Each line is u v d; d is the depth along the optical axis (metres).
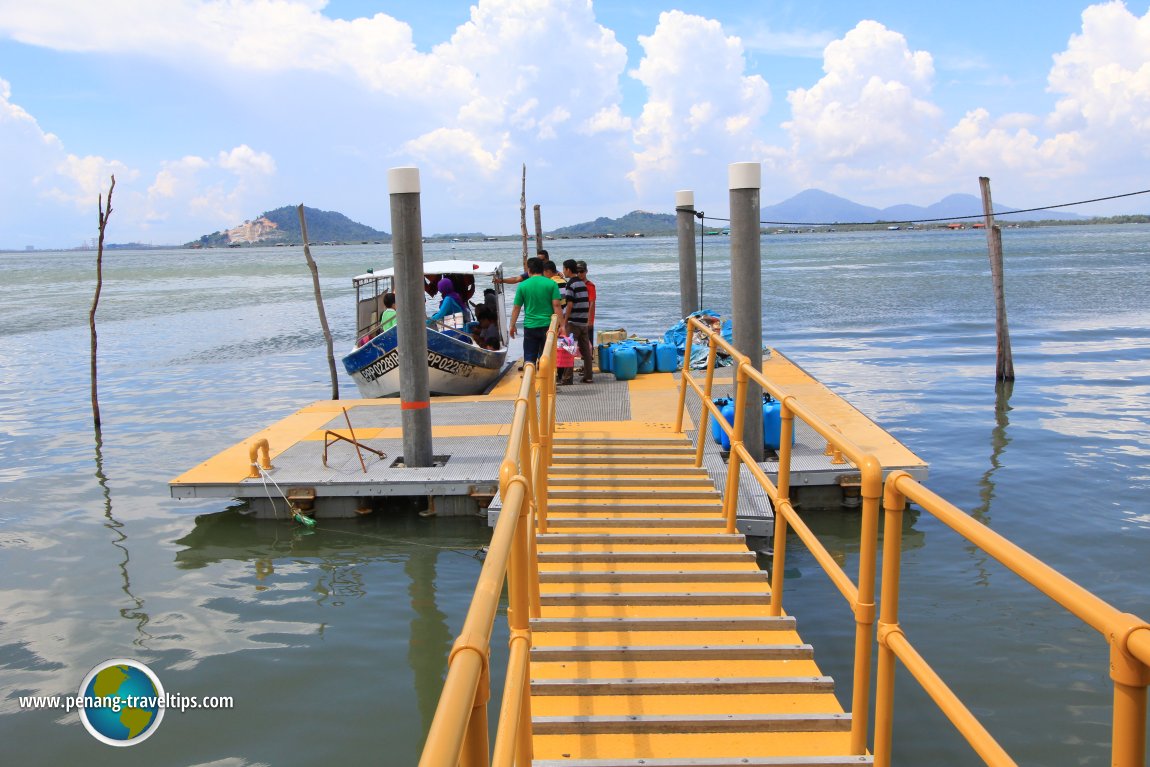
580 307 13.16
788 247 122.00
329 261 112.62
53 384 19.33
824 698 4.64
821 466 8.77
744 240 8.81
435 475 9.08
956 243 125.88
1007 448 11.63
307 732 5.46
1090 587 7.18
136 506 10.14
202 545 8.78
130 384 19.12
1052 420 13.27
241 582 7.84
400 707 5.73
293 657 6.42
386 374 15.07
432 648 6.54
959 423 13.20
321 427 11.40
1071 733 5.17
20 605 7.43
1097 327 24.58
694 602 5.72
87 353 24.38
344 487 9.02
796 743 4.23
